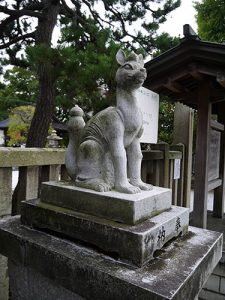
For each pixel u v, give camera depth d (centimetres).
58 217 148
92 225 133
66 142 496
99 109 311
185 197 414
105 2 581
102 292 114
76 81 318
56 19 520
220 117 408
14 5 608
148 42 529
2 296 202
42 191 168
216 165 383
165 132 830
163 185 343
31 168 221
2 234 161
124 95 152
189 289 114
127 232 121
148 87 310
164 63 285
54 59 333
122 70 150
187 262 125
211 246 146
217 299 282
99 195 139
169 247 142
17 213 220
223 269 278
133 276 111
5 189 199
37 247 140
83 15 565
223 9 819
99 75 298
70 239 144
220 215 408
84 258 126
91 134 157
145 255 121
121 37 569
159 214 149
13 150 200
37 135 493
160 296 98
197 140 313
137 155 162
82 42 447
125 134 153
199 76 291
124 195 138
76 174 168
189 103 376
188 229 174
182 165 404
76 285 124
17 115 1373
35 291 151
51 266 134
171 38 481
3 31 629
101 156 155
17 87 780
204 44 255
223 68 260
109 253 129
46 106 489
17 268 160
